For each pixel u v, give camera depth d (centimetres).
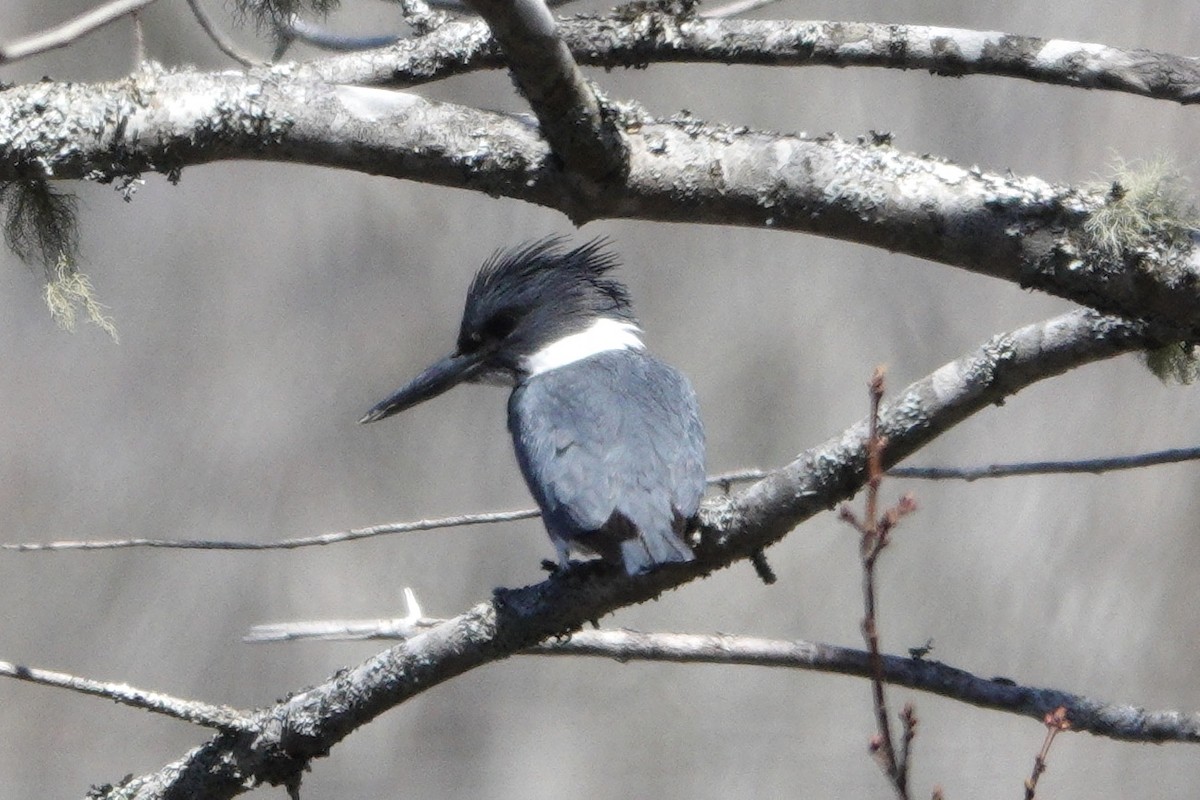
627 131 441
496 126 441
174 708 490
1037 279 432
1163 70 462
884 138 447
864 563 377
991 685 469
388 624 518
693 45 489
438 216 1465
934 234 436
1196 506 1337
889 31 483
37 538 1416
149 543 489
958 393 447
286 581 1415
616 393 573
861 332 1419
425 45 500
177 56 1275
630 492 529
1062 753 1310
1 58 441
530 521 1424
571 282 672
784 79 1443
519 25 399
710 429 1410
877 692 373
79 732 1398
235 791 498
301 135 443
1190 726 457
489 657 491
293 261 1464
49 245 497
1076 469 488
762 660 485
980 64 475
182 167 450
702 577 492
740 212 442
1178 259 421
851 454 458
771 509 471
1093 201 430
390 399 668
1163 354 477
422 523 502
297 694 499
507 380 668
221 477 1430
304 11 569
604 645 491
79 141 443
